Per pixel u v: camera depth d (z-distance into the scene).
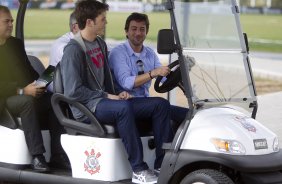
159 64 14.61
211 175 11.73
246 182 11.77
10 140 14.23
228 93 13.02
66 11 99.88
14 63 15.11
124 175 13.08
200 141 12.02
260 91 32.47
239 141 11.99
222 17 13.16
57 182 13.59
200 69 12.65
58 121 14.28
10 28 14.91
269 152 12.37
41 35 67.44
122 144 13.02
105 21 13.50
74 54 13.12
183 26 12.48
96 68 13.50
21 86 15.01
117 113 12.78
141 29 13.99
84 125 13.24
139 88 14.06
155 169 13.05
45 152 14.41
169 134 12.98
